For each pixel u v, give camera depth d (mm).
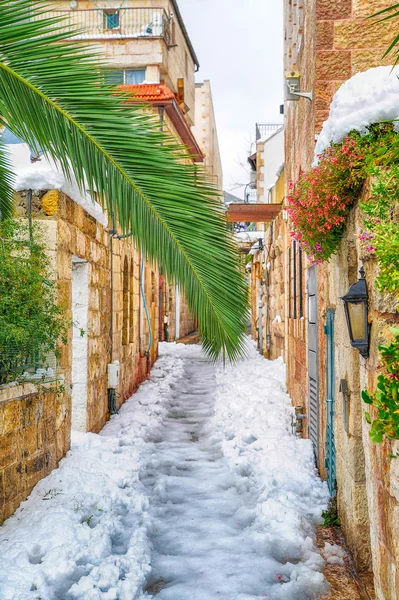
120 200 3904
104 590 4652
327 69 6730
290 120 11672
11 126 3898
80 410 8984
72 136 3881
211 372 18766
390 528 3359
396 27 6625
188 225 3895
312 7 7172
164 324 28109
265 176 24031
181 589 4777
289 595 4617
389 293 3705
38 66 3807
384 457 3512
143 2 21062
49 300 6547
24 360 6387
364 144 4605
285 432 9508
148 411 11914
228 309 3912
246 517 6352
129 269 13484
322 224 5172
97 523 5898
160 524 6234
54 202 7117
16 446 5918
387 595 3496
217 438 9828
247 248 22484
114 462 7824
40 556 5066
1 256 5746
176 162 3920
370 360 4031
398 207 3611
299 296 10273
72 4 21188
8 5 3777
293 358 11562
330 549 5379
